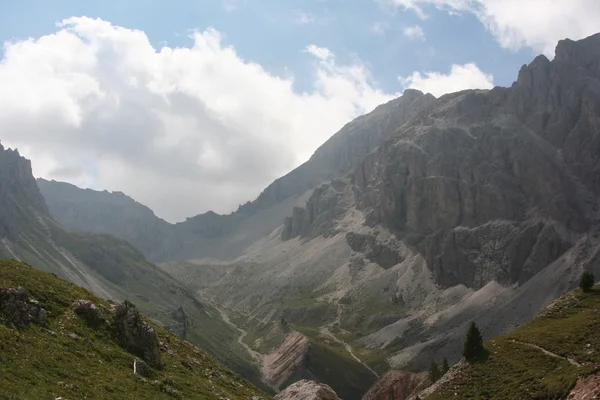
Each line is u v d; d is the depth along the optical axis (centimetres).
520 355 10256
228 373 7881
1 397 3931
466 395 9775
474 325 11281
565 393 8238
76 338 5691
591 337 9775
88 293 7206
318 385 7012
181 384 6078
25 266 7025
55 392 4434
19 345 4950
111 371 5394
